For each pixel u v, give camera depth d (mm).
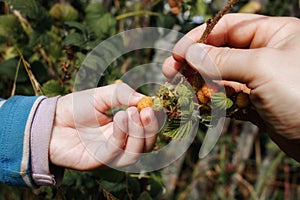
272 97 459
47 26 680
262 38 527
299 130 467
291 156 546
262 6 987
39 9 667
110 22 711
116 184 654
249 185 1192
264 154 1342
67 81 661
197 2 746
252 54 461
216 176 1204
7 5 727
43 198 653
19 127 490
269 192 1246
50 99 517
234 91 482
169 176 1170
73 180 640
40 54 709
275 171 1233
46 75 690
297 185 1275
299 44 475
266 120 484
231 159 1271
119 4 861
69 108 517
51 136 505
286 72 452
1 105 508
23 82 679
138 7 836
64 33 697
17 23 697
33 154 492
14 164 489
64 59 673
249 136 1230
